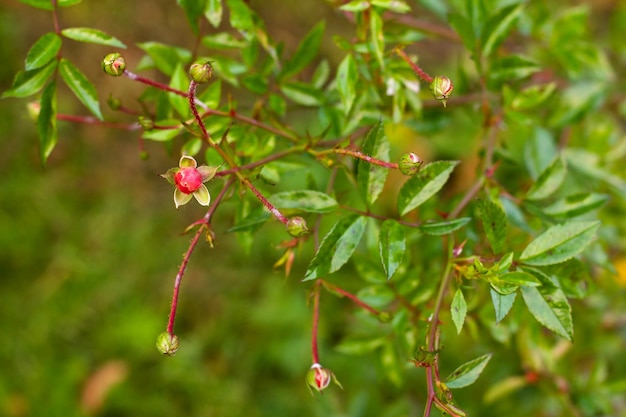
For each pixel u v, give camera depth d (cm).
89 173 95
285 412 82
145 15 96
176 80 54
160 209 94
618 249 67
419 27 66
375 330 56
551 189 55
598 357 66
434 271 56
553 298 50
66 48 94
